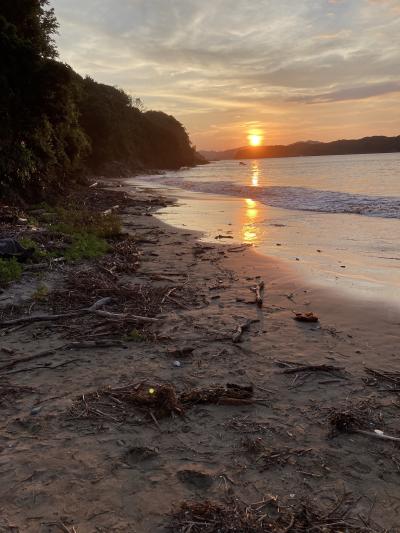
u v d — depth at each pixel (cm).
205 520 293
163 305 742
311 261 1077
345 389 466
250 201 2756
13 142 2114
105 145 7650
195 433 392
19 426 399
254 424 405
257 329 635
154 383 480
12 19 2303
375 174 5047
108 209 2295
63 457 356
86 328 630
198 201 2842
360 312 698
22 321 641
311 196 2858
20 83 2034
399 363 521
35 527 285
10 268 863
